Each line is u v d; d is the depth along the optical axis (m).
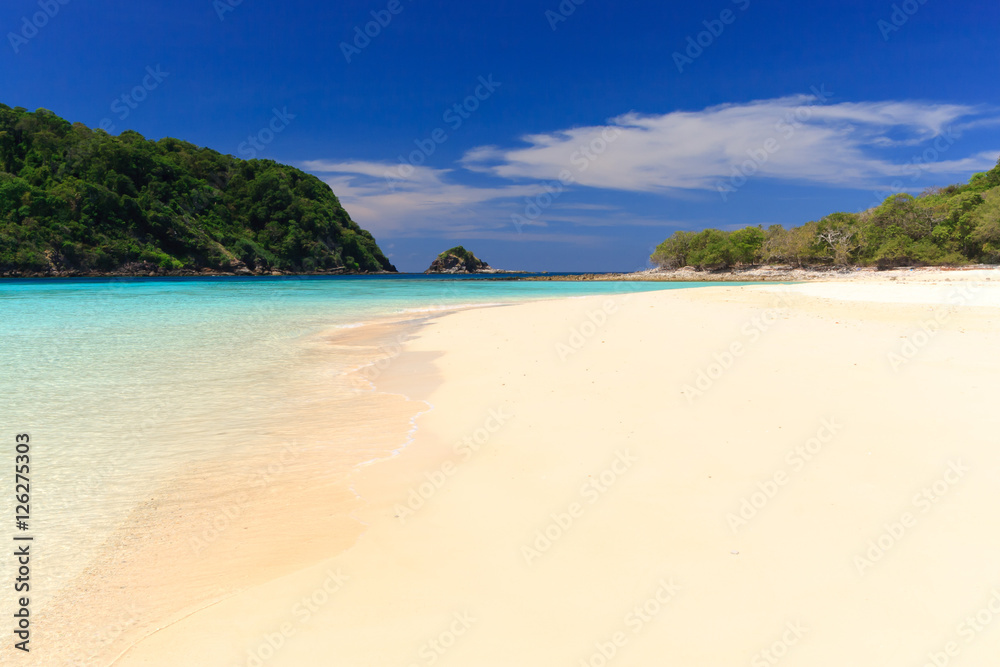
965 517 4.20
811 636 2.99
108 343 15.53
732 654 2.88
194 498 5.29
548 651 2.96
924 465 5.20
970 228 74.25
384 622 3.28
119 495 5.37
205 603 3.56
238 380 10.73
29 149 112.38
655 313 19.88
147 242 115.06
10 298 35.47
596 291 52.22
